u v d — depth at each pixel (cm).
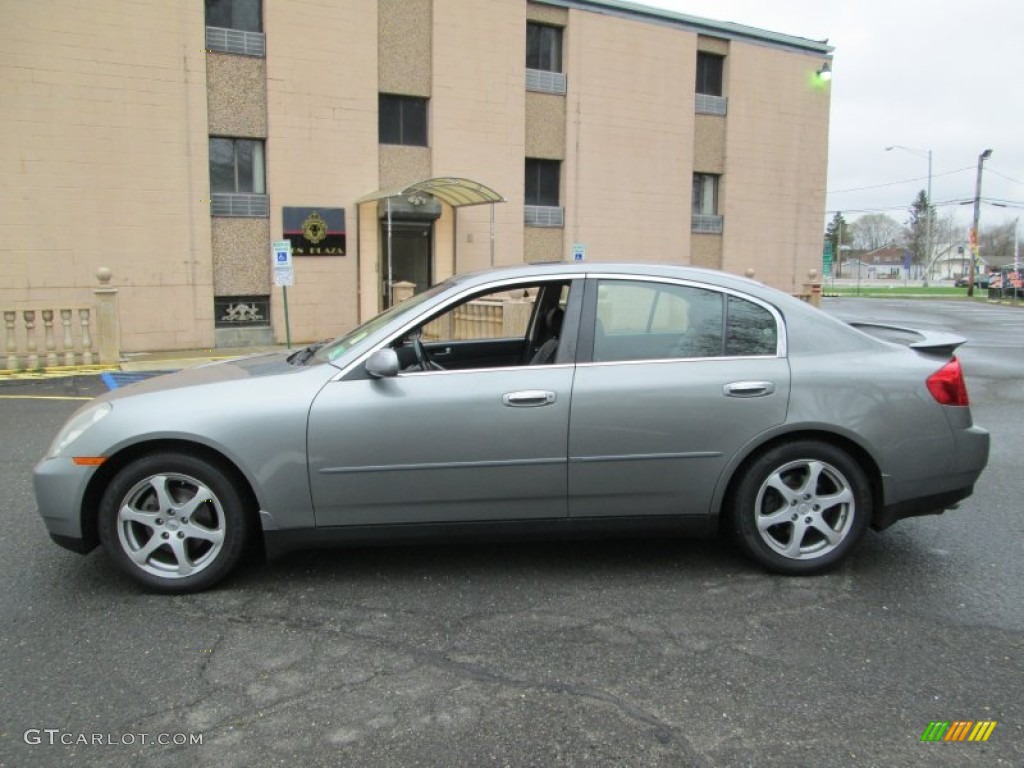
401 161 1833
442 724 290
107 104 1519
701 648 347
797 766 267
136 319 1582
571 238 2095
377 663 334
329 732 285
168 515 397
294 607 388
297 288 1733
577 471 406
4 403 994
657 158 2205
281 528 399
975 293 5734
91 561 447
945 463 420
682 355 418
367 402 396
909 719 294
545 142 2034
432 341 557
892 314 3119
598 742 279
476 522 409
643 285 426
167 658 338
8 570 433
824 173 2552
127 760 269
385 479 398
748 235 2425
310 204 1723
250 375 421
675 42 2198
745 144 2381
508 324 727
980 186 5306
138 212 1563
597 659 337
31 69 1455
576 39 2045
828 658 338
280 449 391
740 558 452
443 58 1848
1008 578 423
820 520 418
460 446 399
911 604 391
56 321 1511
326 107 1720
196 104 1591
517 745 277
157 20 1542
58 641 353
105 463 393
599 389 405
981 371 1336
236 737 282
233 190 1667
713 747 277
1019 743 280
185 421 388
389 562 446
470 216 1945
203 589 404
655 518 417
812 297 2264
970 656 340
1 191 1455
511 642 353
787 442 413
